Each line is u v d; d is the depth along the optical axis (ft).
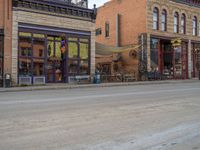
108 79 104.12
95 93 58.65
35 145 20.04
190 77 129.29
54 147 19.62
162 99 46.55
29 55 84.53
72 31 93.40
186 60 128.98
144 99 46.52
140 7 115.34
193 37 131.54
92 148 19.48
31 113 32.63
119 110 34.99
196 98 48.03
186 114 32.50
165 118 30.04
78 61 95.04
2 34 79.66
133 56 115.34
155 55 116.06
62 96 52.49
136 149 19.39
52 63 90.22
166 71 120.67
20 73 82.69
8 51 80.59
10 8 81.15
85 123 27.30
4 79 77.66
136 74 112.16
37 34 86.12
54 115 31.37
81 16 95.30
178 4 124.67
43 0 85.97
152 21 114.73
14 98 49.26
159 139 21.93
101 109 35.76
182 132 24.18
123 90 66.44
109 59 124.57
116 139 21.75
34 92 63.93
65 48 91.86
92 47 98.43
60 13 90.38
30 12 84.43
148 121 28.43
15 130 24.25
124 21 123.03
